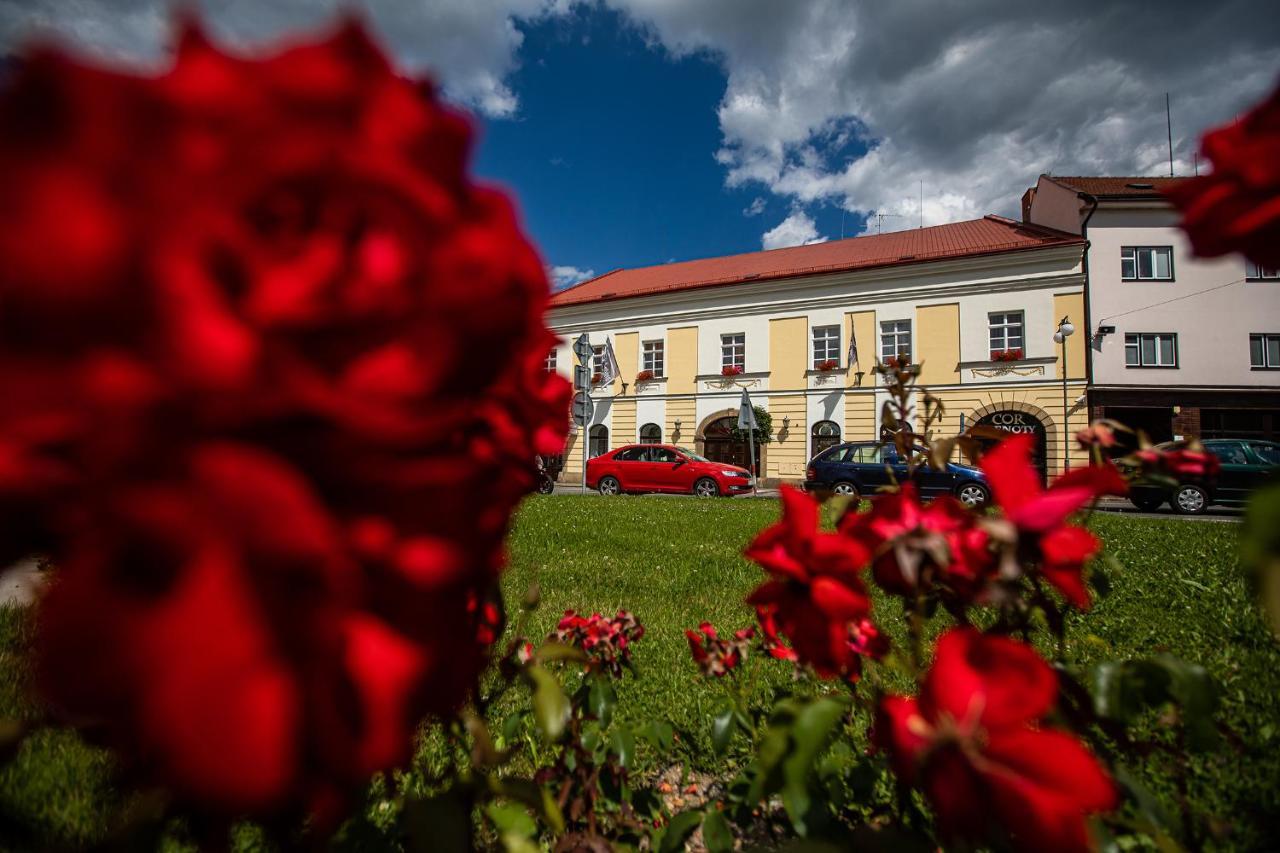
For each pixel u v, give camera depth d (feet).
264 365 0.91
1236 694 6.47
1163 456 2.58
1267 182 1.58
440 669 1.43
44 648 0.99
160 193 0.98
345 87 1.19
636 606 11.04
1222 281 53.67
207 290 0.90
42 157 0.97
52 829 3.55
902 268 59.67
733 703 3.58
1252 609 9.84
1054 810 1.35
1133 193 54.70
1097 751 2.64
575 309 74.59
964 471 36.52
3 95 0.97
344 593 1.01
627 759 3.43
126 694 0.99
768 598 2.03
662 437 69.41
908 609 2.57
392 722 1.04
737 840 4.16
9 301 0.92
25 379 0.88
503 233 1.41
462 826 1.87
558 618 9.95
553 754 4.92
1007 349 56.18
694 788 5.25
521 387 1.68
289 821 1.30
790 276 63.41
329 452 1.05
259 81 1.16
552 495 44.75
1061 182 61.98
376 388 1.00
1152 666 2.34
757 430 62.95
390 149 1.23
